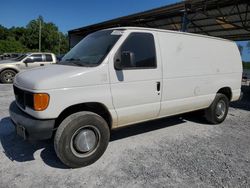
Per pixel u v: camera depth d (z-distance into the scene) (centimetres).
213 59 519
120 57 360
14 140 433
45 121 311
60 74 319
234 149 425
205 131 523
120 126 386
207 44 506
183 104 463
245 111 752
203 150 416
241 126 571
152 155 388
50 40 7931
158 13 1253
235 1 1006
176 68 438
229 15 1245
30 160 362
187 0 1042
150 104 406
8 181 304
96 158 357
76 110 352
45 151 393
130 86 375
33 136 310
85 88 331
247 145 447
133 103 384
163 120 591
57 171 332
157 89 411
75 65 357
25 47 7306
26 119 319
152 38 406
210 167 355
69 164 333
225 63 553
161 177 323
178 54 443
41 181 306
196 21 1484
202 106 518
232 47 576
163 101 425
